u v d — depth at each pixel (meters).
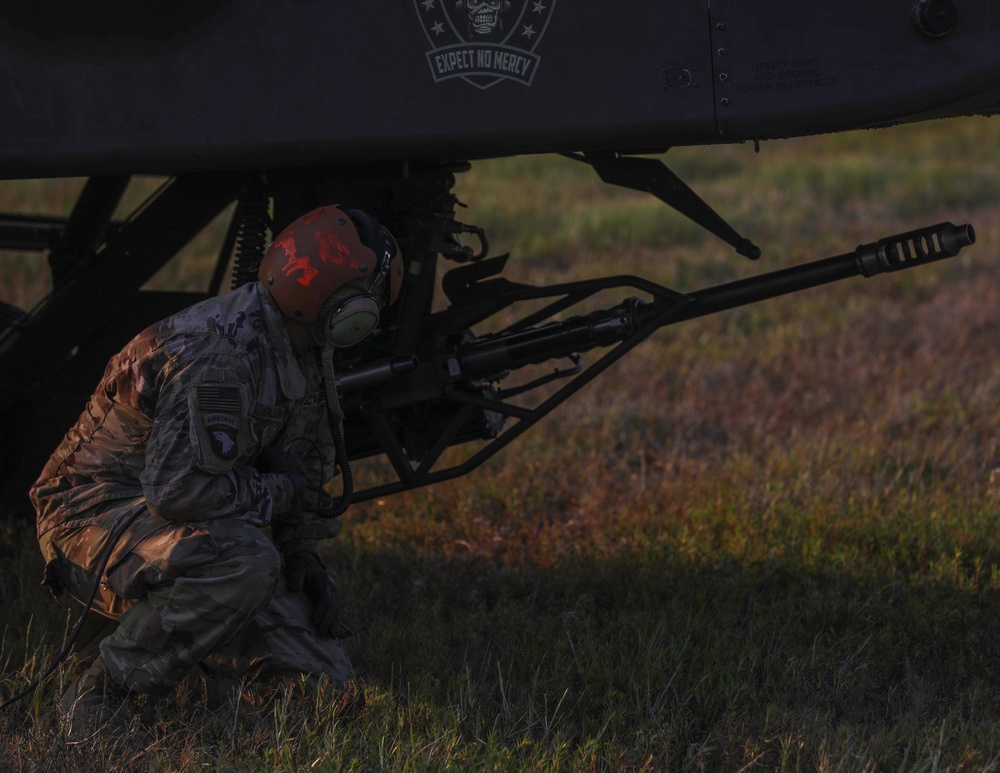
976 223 33.41
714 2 8.72
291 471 8.94
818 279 10.33
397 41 9.09
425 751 8.28
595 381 20.38
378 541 13.46
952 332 22.67
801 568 12.24
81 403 12.27
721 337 22.95
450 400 11.11
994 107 10.20
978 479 15.52
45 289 24.80
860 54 8.60
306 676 9.08
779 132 8.89
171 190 11.05
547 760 8.27
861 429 17.34
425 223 10.52
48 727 8.60
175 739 8.50
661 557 12.55
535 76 8.99
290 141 9.30
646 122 8.94
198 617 8.48
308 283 8.34
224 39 9.23
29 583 11.81
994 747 8.43
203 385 8.16
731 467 15.67
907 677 9.82
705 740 8.64
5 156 9.59
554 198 38.59
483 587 12.28
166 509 8.22
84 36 9.32
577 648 10.34
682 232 32.53
